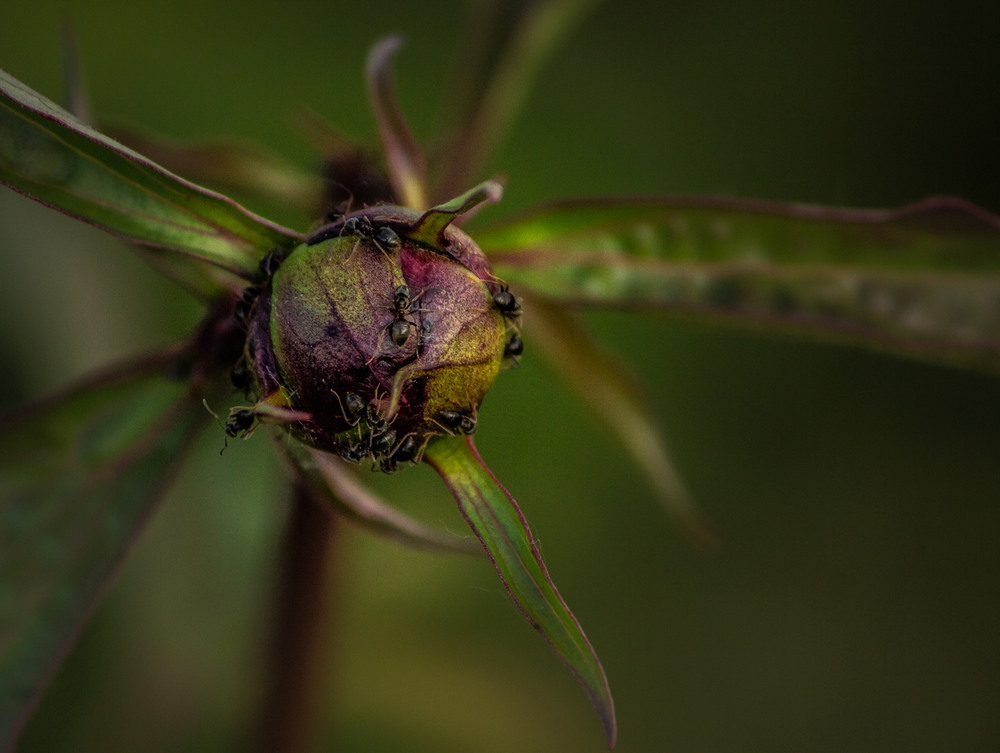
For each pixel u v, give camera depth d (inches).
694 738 20.2
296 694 13.9
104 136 11.3
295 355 11.5
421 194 12.4
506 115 14.0
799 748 20.1
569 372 13.2
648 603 21.6
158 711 17.0
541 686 19.6
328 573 13.8
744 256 12.4
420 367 11.3
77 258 16.7
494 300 11.6
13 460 12.4
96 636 16.3
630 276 12.5
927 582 21.7
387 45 12.3
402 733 18.7
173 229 11.7
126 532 12.5
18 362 15.6
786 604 21.7
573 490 22.1
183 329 17.5
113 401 12.4
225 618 17.5
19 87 11.4
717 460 23.5
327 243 11.6
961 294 12.3
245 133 22.9
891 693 20.3
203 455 16.8
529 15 14.0
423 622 19.8
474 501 11.5
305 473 11.6
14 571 12.4
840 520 22.9
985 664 21.0
